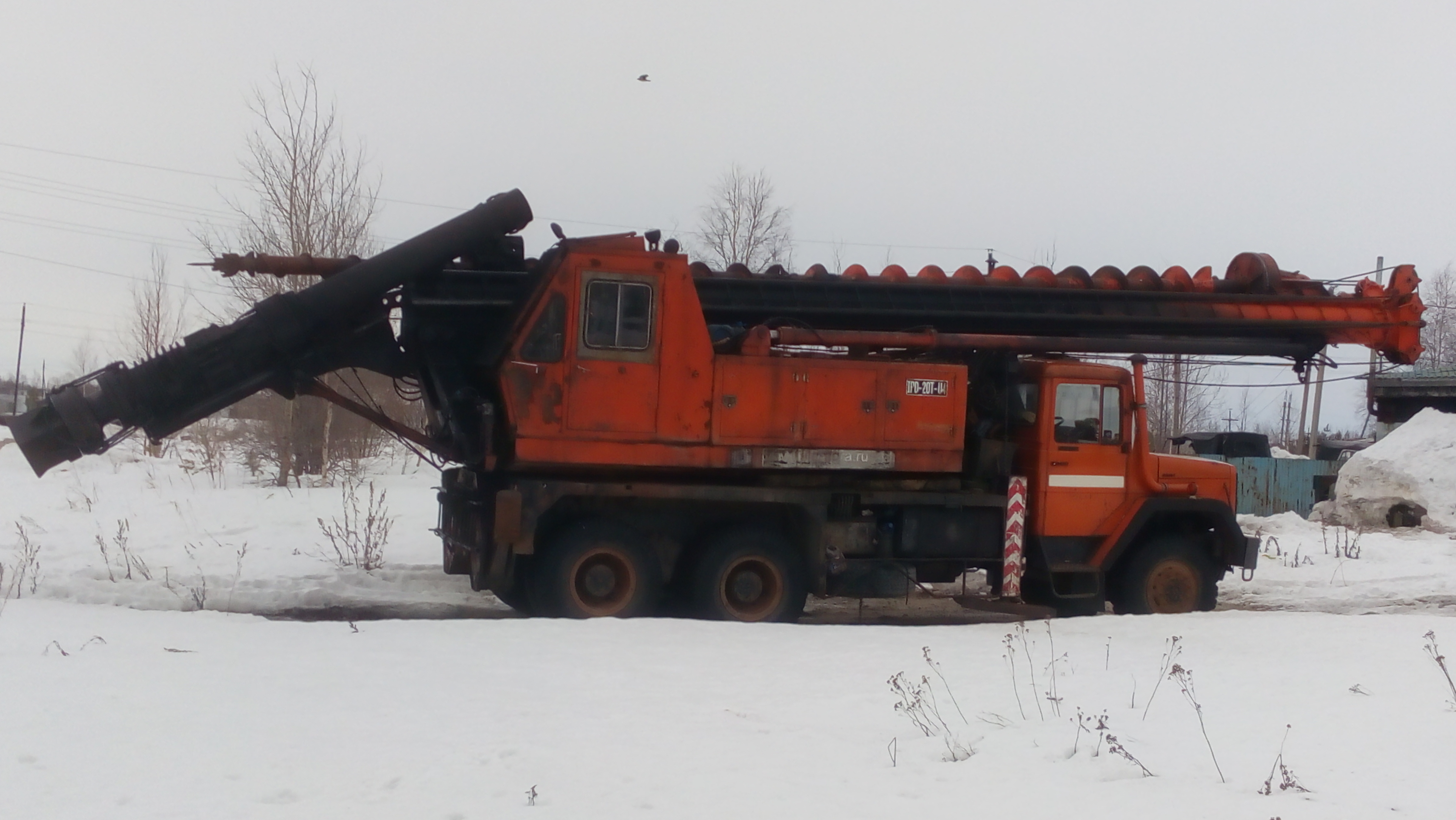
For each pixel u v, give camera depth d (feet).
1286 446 239.30
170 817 16.81
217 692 24.27
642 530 38.75
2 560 45.29
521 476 38.09
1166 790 19.11
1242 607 48.26
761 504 39.83
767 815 17.54
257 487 80.89
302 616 39.04
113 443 37.19
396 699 24.20
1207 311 44.16
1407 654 32.53
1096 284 45.09
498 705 24.06
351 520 59.77
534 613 38.09
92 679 24.97
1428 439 89.86
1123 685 27.89
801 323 40.96
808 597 48.03
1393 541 69.36
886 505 40.78
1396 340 45.57
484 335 39.70
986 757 21.26
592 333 36.91
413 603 41.78
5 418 37.52
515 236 40.34
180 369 36.70
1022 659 31.27
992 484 42.06
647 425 37.27
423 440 39.32
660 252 37.76
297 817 17.01
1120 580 43.55
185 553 48.98
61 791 17.83
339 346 39.52
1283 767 19.72
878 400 39.32
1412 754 21.36
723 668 28.76
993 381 42.86
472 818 17.19
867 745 22.00
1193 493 43.11
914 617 44.42
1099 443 42.55
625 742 21.57
